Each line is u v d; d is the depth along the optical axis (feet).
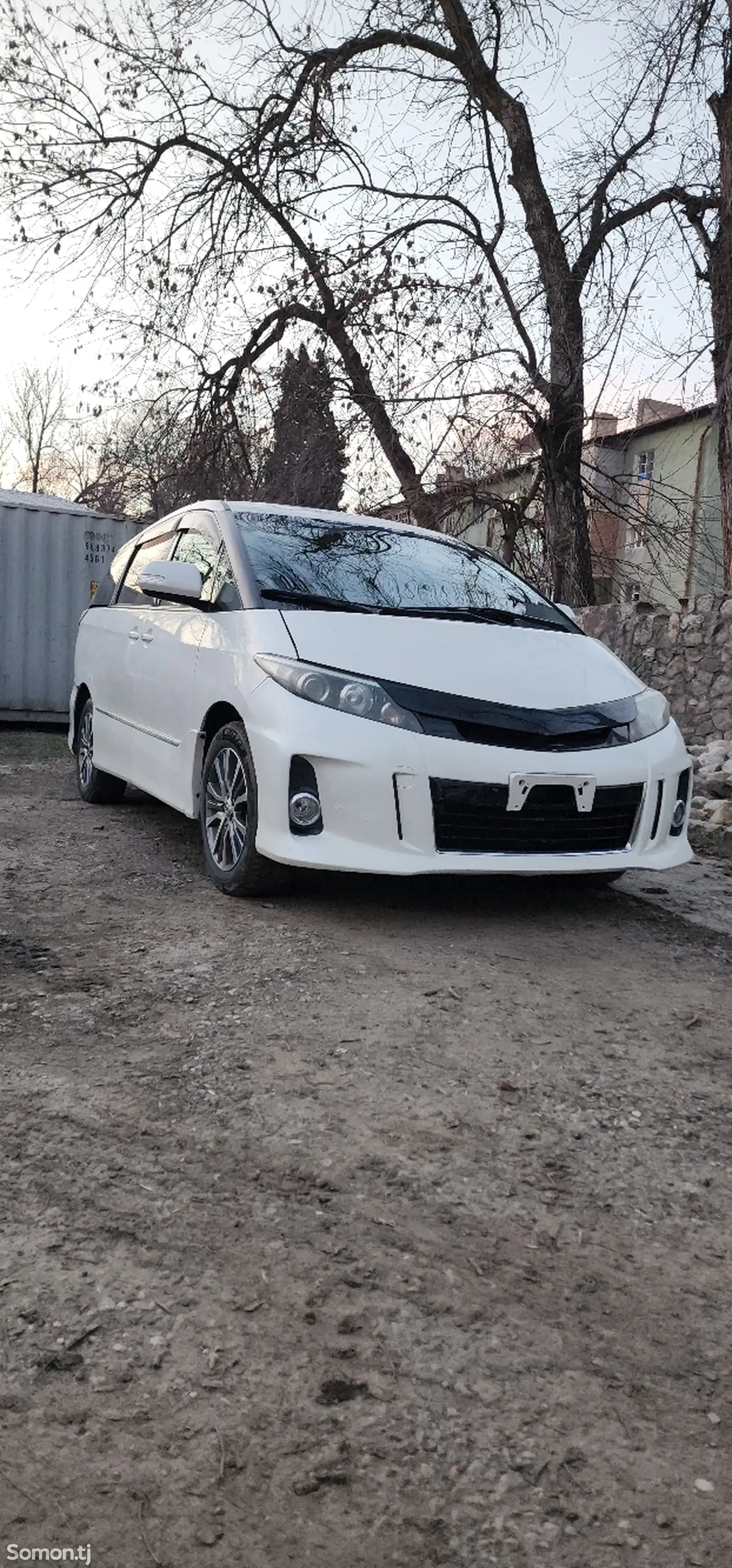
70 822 20.01
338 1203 7.20
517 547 49.60
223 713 14.87
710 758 27.89
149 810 21.67
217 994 10.78
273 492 50.65
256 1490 4.89
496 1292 6.39
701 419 43.47
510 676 13.60
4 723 41.22
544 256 44.24
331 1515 4.78
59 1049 9.44
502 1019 10.52
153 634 17.67
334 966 11.70
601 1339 6.04
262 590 14.84
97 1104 8.43
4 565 39.17
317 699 12.80
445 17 46.91
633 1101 9.00
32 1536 4.60
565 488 46.32
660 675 33.81
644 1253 6.89
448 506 46.06
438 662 13.44
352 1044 9.71
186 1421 5.25
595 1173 7.83
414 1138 8.13
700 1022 10.82
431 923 13.65
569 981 11.78
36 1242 6.60
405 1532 4.72
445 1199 7.34
